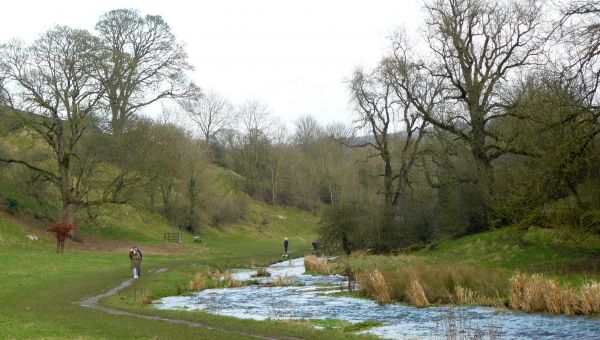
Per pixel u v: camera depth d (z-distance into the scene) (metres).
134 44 61.84
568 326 17.14
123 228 66.25
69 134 54.84
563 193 30.06
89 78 52.56
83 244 55.22
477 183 41.56
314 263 42.66
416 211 54.56
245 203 97.31
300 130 131.62
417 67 44.25
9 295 27.19
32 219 55.66
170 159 62.19
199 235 79.25
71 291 28.67
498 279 24.67
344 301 25.70
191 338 16.20
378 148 54.38
